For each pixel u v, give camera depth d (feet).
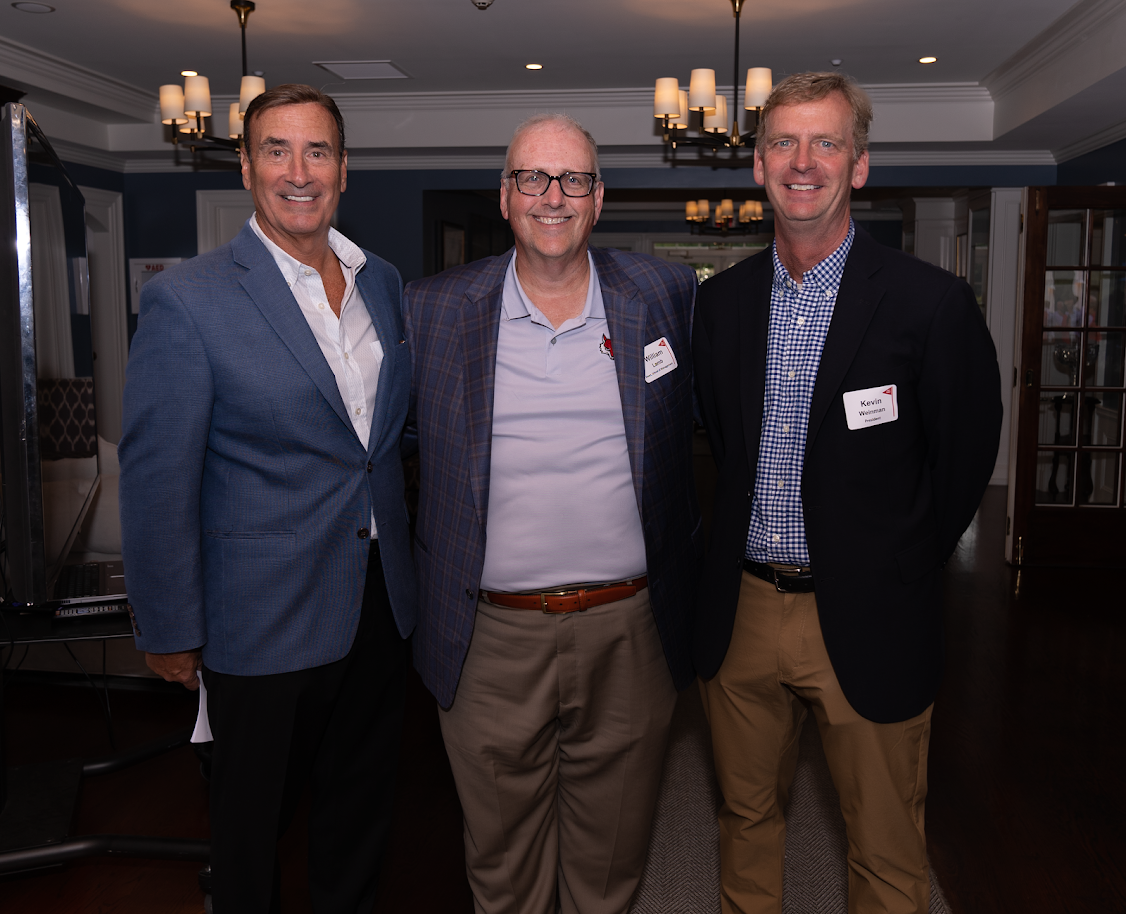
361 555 5.62
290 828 8.21
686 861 7.55
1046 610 14.89
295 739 5.65
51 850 7.28
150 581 5.27
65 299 7.93
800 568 5.43
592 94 22.93
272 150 5.24
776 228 5.33
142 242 27.45
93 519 9.98
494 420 5.57
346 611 5.60
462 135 23.90
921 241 33.24
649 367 5.64
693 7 16.40
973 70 20.57
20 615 7.36
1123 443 17.80
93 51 19.44
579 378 5.56
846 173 5.06
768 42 18.54
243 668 5.44
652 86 22.39
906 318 5.06
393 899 7.17
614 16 16.93
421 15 16.92
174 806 8.57
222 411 5.30
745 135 15.99
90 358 8.84
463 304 5.68
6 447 6.53
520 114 23.59
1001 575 17.20
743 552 5.56
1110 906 7.09
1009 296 26.37
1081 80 16.65
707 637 5.81
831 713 5.39
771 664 5.58
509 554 5.57
